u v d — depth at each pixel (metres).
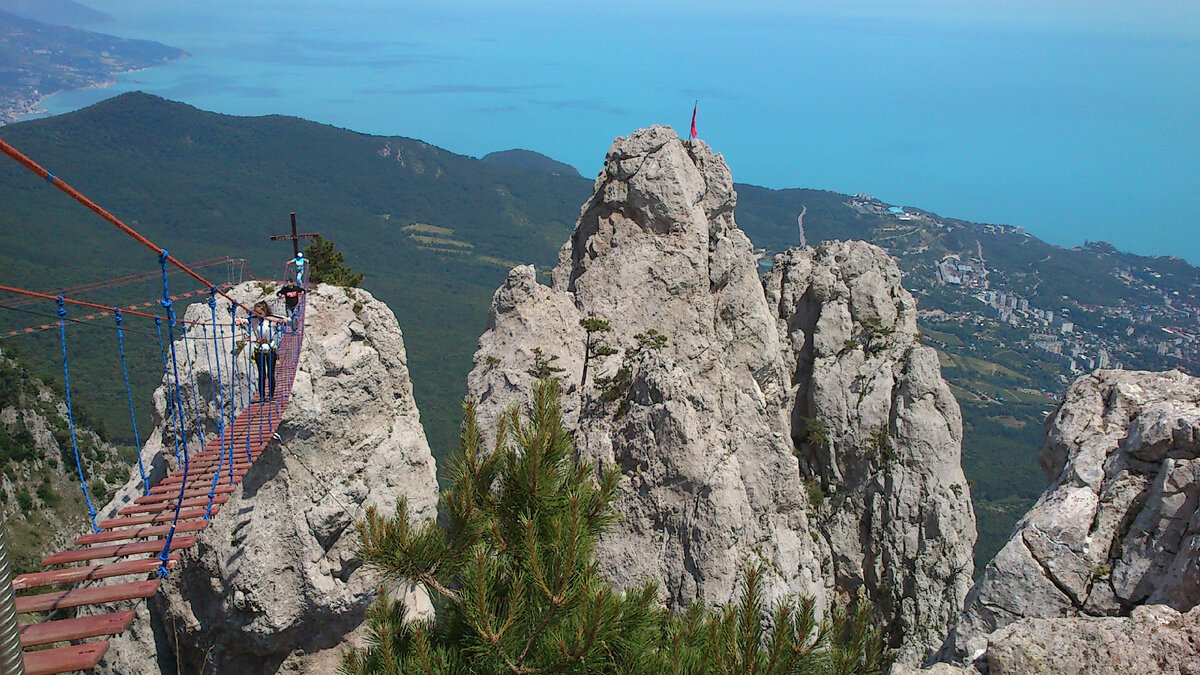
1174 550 18.42
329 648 32.22
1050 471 22.70
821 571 50.69
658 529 41.22
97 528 17.88
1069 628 15.66
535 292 49.81
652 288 54.03
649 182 54.84
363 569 31.97
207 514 19.30
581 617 17.48
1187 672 14.98
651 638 19.38
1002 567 19.94
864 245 61.44
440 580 20.16
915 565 53.66
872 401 56.72
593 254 55.91
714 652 18.59
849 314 59.88
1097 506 19.81
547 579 18.34
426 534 19.91
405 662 18.69
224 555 30.72
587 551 18.98
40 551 61.72
